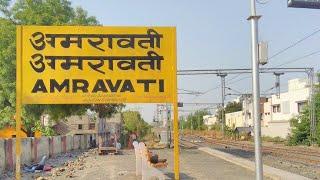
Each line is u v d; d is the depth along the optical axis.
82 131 96.69
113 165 28.05
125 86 13.22
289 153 41.66
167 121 55.25
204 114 175.50
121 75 13.23
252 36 10.05
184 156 36.25
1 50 38.66
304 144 60.09
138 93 13.23
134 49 13.28
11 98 39.41
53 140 41.66
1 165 25.58
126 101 13.20
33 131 46.28
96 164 29.41
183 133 160.88
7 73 38.94
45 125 55.75
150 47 13.30
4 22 38.91
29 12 39.41
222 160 31.72
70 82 13.09
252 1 10.08
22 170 25.86
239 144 65.44
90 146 58.47
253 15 10.05
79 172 24.17
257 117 9.92
